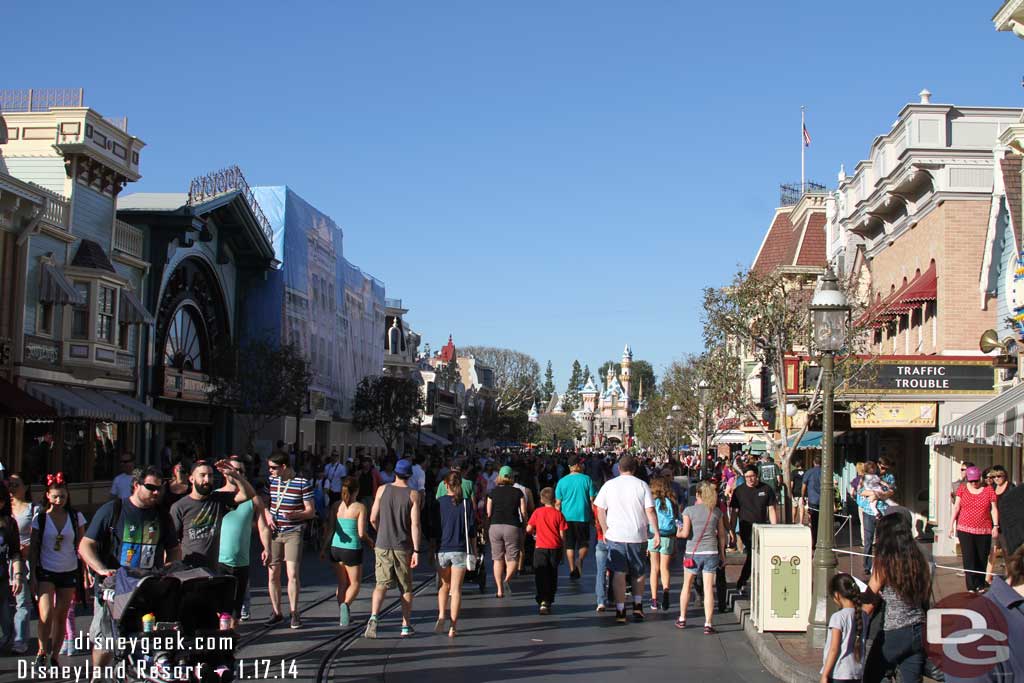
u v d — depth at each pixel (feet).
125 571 25.88
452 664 36.14
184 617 25.05
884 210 102.58
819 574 37.29
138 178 124.98
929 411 78.69
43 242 107.04
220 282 152.97
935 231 89.30
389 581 41.52
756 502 54.24
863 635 24.94
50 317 108.37
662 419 222.28
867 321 83.97
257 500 41.57
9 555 35.55
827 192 153.79
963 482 49.47
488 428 308.81
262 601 51.88
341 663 36.11
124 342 123.13
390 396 197.36
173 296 138.31
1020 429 55.42
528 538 63.98
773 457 80.18
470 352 412.77
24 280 101.96
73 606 36.55
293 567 43.68
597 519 47.47
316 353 186.19
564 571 68.95
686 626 44.93
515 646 39.78
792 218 165.89
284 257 167.53
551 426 490.49
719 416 129.39
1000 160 73.67
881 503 54.29
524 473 82.89
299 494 43.91
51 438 108.27
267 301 164.14
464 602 52.90
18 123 113.50
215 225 149.69
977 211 86.84
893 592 23.99
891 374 78.69
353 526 43.24
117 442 125.49
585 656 37.78
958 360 78.74
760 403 85.40
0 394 96.43
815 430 108.47
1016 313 70.33
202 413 151.02
